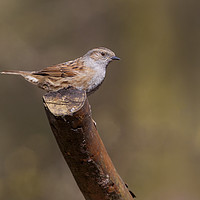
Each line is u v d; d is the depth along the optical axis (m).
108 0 15.55
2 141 16.98
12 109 17.45
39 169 16.67
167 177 12.62
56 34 17.38
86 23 16.80
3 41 17.20
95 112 15.32
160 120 13.04
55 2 17.45
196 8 13.60
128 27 13.92
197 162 12.70
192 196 12.44
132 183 12.76
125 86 13.67
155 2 13.67
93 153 4.84
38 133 17.42
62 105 4.59
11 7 17.56
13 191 16.16
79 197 16.19
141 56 13.57
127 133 13.35
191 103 13.17
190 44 13.50
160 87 13.29
